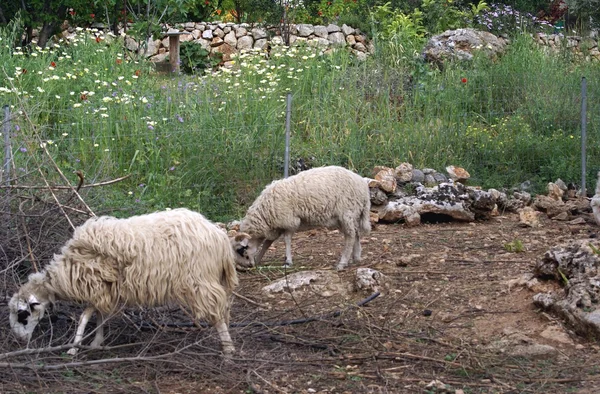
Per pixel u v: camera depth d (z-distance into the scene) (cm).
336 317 650
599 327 567
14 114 839
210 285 543
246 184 1052
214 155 1048
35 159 748
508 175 1180
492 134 1257
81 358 548
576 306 593
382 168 1090
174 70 1525
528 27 1873
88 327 614
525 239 905
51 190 656
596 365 537
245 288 745
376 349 578
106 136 1015
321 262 830
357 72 1348
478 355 557
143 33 1523
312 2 1956
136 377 530
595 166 1195
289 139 1066
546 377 521
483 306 661
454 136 1205
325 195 777
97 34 1348
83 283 535
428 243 897
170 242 535
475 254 838
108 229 540
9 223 655
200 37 1738
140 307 570
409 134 1188
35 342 568
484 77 1373
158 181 1008
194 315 582
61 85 1148
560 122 1284
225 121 1089
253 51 1339
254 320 649
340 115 1202
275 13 1725
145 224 542
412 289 709
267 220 784
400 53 1449
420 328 621
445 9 1888
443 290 706
